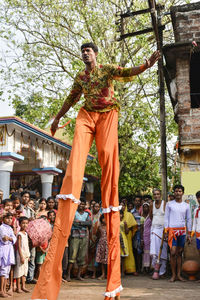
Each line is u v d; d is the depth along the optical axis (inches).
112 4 543.8
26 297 217.9
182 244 295.0
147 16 521.3
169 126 558.3
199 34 377.4
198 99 475.5
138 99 549.3
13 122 379.9
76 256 300.5
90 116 137.1
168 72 394.9
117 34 551.5
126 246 321.4
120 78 133.9
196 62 425.7
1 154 382.9
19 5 535.8
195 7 381.7
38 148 450.6
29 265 268.4
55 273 119.1
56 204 323.9
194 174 354.9
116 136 138.2
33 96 569.0
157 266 301.3
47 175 465.1
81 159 129.9
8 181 393.1
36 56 561.9
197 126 361.1
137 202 375.6
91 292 237.6
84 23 544.7
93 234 327.3
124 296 216.5
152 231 314.2
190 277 293.7
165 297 213.3
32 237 264.2
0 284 224.1
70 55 568.7
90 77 135.6
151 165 575.2
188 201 343.3
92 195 655.8
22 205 297.6
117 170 137.7
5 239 225.5
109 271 135.1
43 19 550.9
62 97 548.7
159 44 377.4
